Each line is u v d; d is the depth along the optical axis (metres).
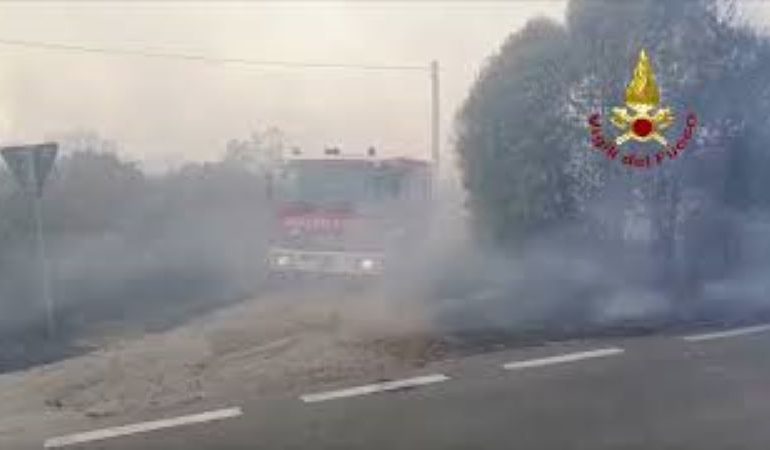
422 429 6.17
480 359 8.24
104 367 9.23
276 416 6.70
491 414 6.46
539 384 7.26
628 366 7.77
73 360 10.20
